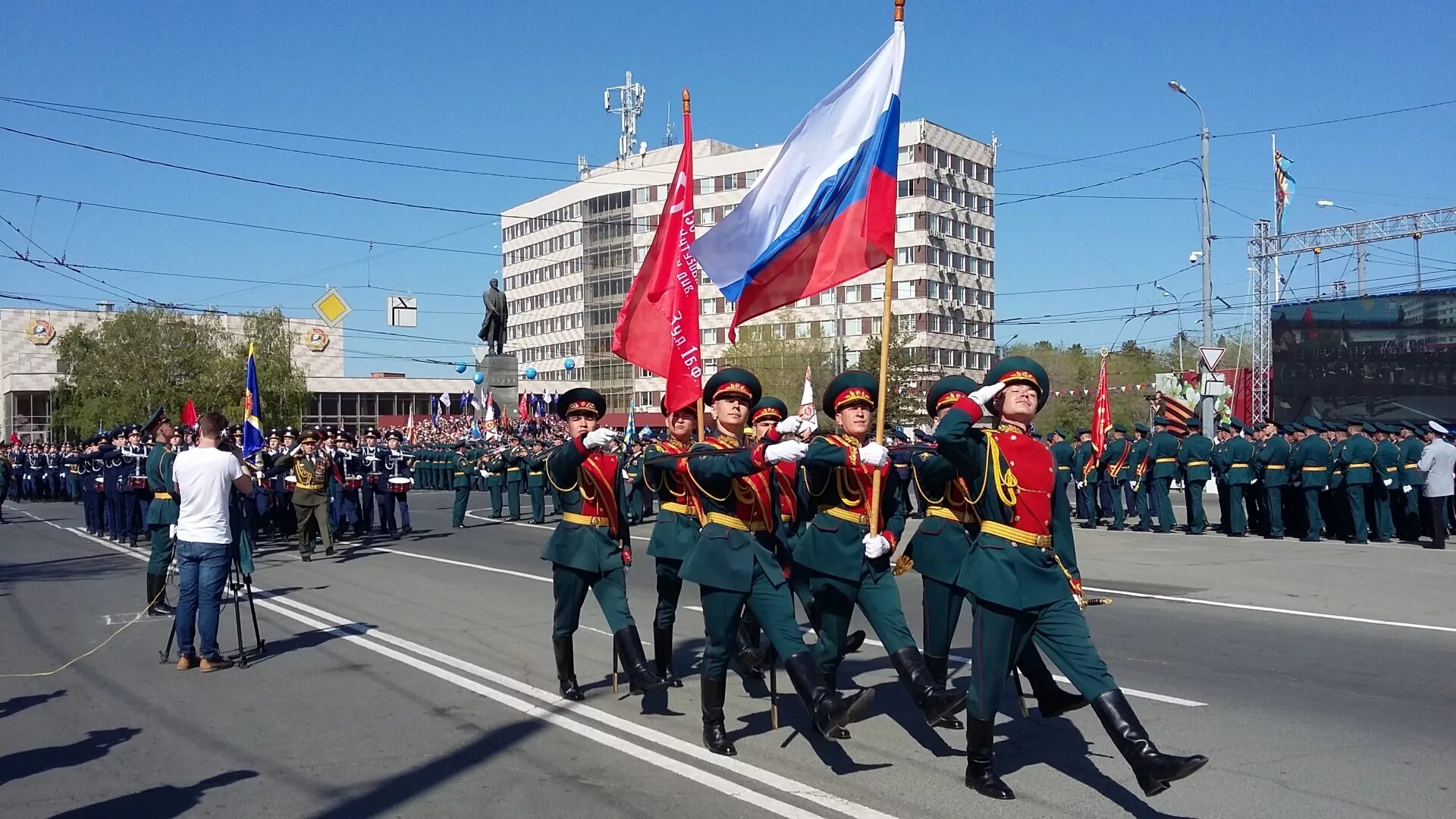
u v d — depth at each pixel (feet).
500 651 30.12
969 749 17.87
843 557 20.38
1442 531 55.72
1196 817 16.76
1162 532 67.36
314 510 54.75
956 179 201.26
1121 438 70.69
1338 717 22.67
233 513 29.66
